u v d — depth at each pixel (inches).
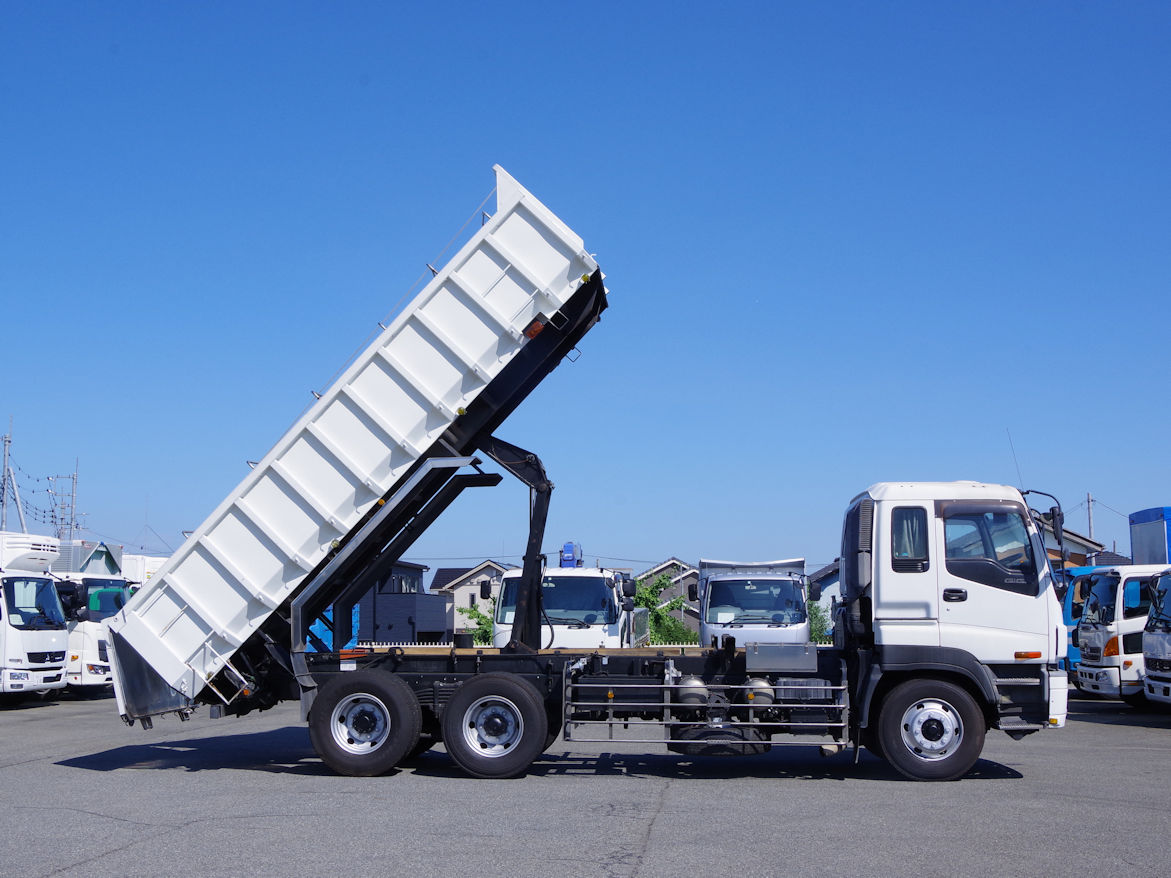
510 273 430.3
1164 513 854.5
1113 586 756.0
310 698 438.9
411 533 486.3
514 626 462.3
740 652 447.2
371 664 446.0
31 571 856.9
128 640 439.8
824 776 426.6
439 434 436.1
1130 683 736.3
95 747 538.9
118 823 322.0
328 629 477.4
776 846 287.3
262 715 741.3
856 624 424.5
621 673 448.8
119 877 255.9
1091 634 777.6
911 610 411.8
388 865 265.9
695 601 905.5
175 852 281.6
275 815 333.1
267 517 439.8
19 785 405.4
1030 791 381.1
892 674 418.6
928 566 413.4
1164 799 362.6
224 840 295.7
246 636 441.1
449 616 1739.7
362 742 429.4
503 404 459.8
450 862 268.8
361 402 435.8
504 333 430.3
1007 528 416.8
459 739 418.0
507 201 430.9
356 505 438.9
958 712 404.8
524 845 288.0
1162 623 676.7
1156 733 602.9
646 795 373.1
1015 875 257.4
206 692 450.3
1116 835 301.4
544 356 449.4
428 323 432.8
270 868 263.1
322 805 351.6
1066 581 412.5
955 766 402.9
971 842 292.4
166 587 442.3
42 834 306.2
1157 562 859.4
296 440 439.5
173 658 440.5
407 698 427.5
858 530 427.5
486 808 344.8
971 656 406.9
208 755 501.0
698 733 416.2
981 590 410.6
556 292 427.5
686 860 271.1
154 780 416.2
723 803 354.9
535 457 466.3
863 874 257.9
